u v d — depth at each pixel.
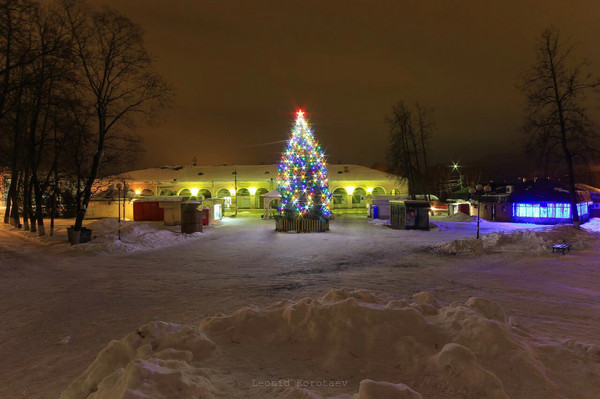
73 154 24.12
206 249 19.95
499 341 4.01
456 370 3.58
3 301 9.59
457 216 40.16
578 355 4.15
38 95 22.16
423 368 3.78
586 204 37.81
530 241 18.58
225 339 4.50
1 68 19.28
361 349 4.14
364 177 57.00
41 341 6.70
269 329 4.70
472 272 13.43
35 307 9.02
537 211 36.22
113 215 42.44
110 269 14.35
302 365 3.99
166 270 14.17
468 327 4.30
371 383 3.13
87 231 22.02
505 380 3.58
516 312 8.30
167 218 34.97
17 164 26.80
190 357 3.96
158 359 3.65
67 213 42.59
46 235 24.92
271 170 60.59
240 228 31.50
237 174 58.66
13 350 6.27
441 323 4.59
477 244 17.80
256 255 17.91
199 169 61.66
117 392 3.11
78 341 6.68
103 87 22.20
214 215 38.41
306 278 12.68
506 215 38.22
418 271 13.78
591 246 18.61
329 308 4.69
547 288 10.84
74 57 20.42
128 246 19.48
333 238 24.78
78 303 9.41
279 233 27.81
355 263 15.68
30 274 13.23
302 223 28.77
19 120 24.11
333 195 56.72
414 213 30.28
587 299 9.56
